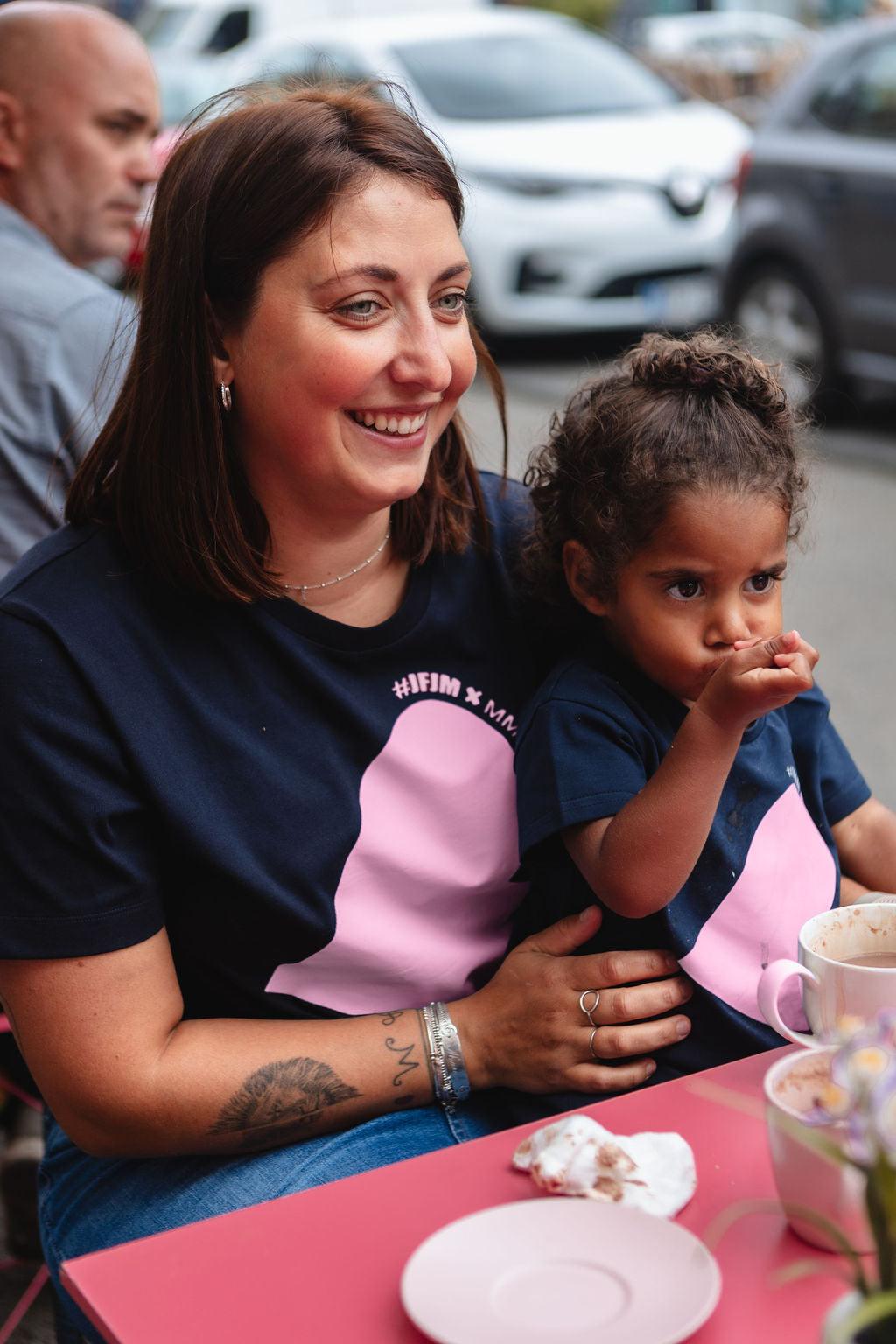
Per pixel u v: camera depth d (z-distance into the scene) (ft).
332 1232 3.67
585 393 5.85
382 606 5.47
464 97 25.54
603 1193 3.69
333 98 5.00
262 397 4.90
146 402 4.90
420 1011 5.18
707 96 44.06
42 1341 6.93
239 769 4.94
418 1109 5.24
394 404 4.92
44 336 7.38
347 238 4.74
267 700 5.05
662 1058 5.23
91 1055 4.73
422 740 5.32
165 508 4.87
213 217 4.81
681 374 5.39
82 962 4.73
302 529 5.19
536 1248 3.43
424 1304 3.28
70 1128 4.88
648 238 24.43
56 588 4.89
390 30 27.12
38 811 4.70
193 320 4.85
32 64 8.48
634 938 5.23
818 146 21.44
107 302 7.73
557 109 25.62
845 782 5.91
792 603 16.33
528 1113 5.24
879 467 20.68
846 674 14.43
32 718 4.71
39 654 4.76
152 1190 5.04
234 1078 4.83
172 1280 3.52
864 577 16.96
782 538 5.20
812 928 4.50
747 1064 4.39
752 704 4.51
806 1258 3.48
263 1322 3.38
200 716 4.91
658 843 4.71
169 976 4.93
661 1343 3.10
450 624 5.49
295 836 5.00
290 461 4.96
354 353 4.77
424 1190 3.83
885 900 5.50
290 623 5.11
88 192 8.85
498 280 24.52
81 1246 5.05
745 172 22.62
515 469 7.32
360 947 5.16
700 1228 3.62
